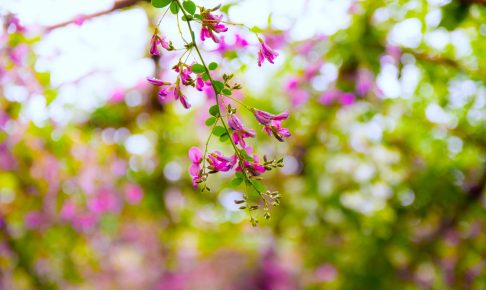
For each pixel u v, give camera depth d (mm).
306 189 4449
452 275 4391
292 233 4746
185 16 1237
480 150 3988
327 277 4617
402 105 3869
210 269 8750
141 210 4508
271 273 8344
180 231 5180
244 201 1291
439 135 4020
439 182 4156
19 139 3154
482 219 4297
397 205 4344
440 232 4332
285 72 3754
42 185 3510
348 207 4328
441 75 3357
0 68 2670
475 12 2771
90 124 3703
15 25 2494
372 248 4328
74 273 4305
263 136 4059
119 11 2545
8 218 3795
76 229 4008
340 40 3318
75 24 2516
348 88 3627
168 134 4109
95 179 3793
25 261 4023
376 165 4398
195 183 1291
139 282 7766
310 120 4020
